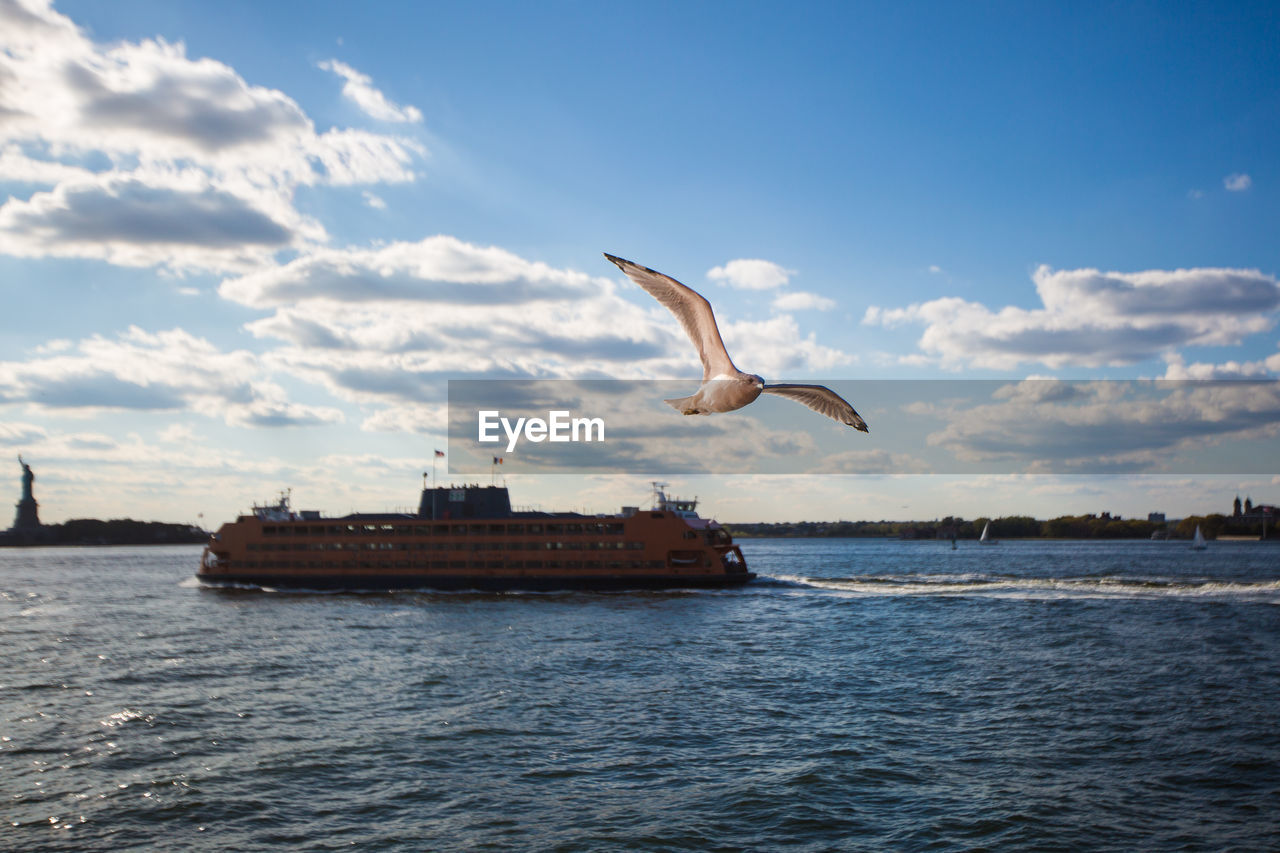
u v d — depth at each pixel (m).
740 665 60.19
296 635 77.00
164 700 50.62
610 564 107.81
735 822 31.06
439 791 34.44
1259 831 29.69
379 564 112.31
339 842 29.69
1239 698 47.88
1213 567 169.38
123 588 137.62
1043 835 29.48
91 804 33.28
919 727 43.03
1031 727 42.66
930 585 113.56
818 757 38.22
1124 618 79.75
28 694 52.66
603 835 29.97
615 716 45.81
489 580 109.38
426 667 60.38
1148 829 29.98
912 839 29.45
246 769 37.22
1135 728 42.12
